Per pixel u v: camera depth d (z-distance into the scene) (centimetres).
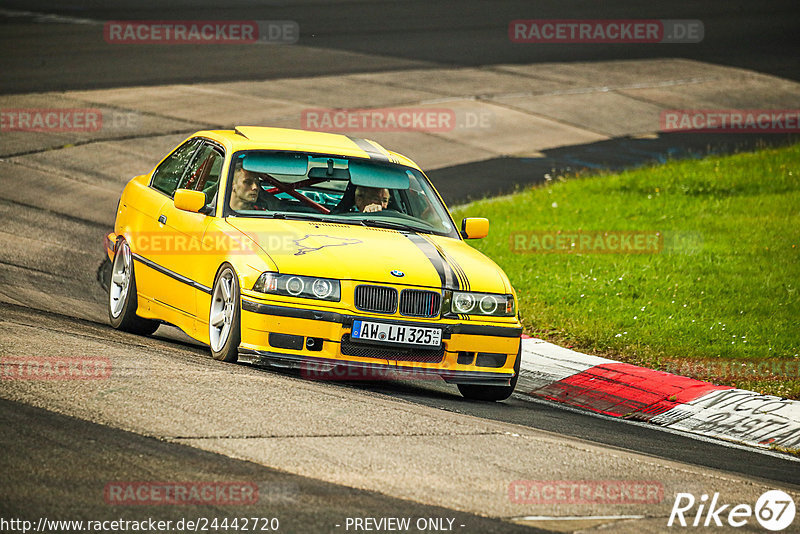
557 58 10500
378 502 1695
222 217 2817
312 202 2917
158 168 3394
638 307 3991
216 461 1802
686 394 2994
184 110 7344
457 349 2638
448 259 2750
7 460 1702
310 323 2536
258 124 7100
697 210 5706
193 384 2264
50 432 1856
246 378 2389
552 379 3153
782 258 4728
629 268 4538
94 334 2825
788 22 13250
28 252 4212
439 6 13312
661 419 2873
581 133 7969
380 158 3153
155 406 2067
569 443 2259
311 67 9231
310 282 2555
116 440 1852
